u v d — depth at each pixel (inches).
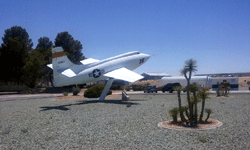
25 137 340.8
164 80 2044.8
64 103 880.3
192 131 341.4
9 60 1777.8
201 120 405.7
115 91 1945.1
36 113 614.9
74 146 283.3
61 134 351.6
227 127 363.3
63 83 847.1
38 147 284.8
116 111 599.2
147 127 382.0
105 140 307.0
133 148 267.0
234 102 775.1
